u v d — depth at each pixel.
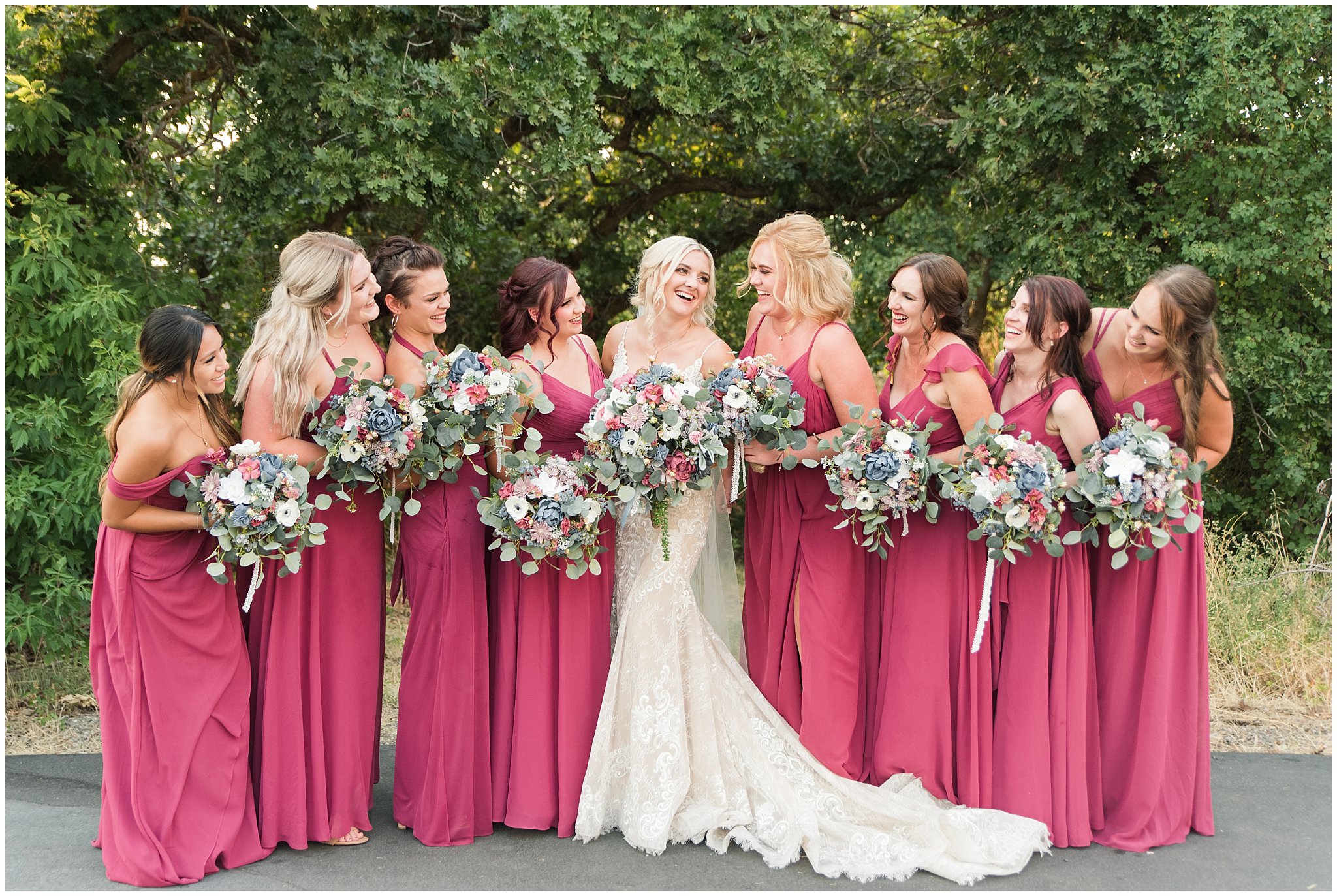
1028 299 3.17
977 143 8.45
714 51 7.52
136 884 2.82
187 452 2.95
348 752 3.14
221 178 7.04
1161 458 3.00
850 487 3.14
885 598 3.39
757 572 3.52
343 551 3.15
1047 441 3.21
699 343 3.47
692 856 3.08
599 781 3.21
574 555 3.13
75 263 5.82
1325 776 3.85
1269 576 6.24
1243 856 3.09
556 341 3.37
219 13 6.78
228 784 2.98
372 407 2.98
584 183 9.69
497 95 6.54
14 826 3.34
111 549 2.95
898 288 3.28
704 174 9.82
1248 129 7.37
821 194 9.77
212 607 2.98
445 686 3.16
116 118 6.82
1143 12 7.30
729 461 3.49
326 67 6.52
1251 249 7.33
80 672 5.30
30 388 5.51
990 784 3.22
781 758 3.29
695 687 3.29
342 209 7.21
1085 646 3.20
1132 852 3.11
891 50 9.25
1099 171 7.72
